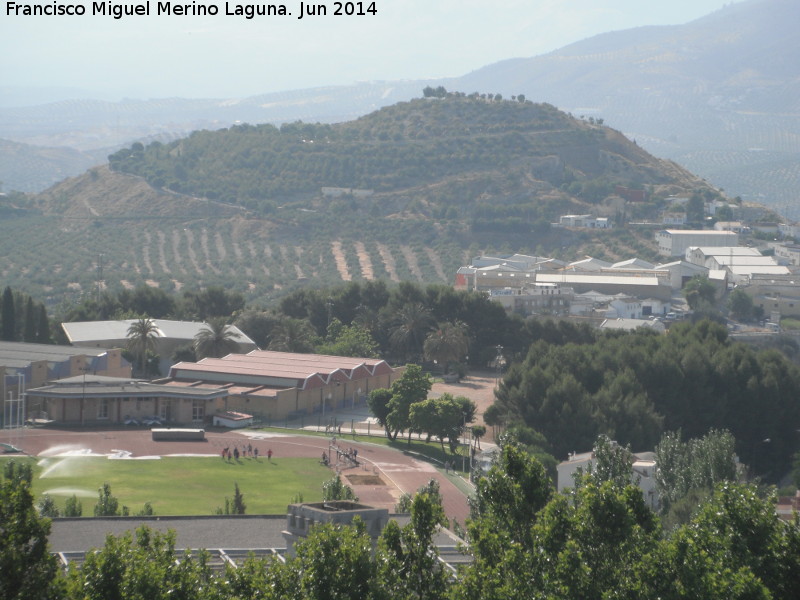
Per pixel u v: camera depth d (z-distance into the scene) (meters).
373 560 73.69
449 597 72.00
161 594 67.50
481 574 72.25
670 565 71.62
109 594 67.25
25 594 63.00
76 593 65.38
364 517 92.25
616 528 75.12
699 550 73.50
